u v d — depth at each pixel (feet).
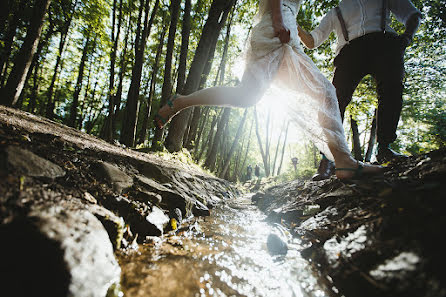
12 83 12.87
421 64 27.71
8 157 3.50
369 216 4.01
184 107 5.84
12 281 2.13
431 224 2.73
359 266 3.13
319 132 6.31
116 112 38.14
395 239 2.99
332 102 6.18
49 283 2.17
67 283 2.20
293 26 6.22
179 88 24.58
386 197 3.75
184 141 34.32
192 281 3.28
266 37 5.82
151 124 62.18
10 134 5.02
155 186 6.79
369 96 25.81
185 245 4.74
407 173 4.87
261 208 12.32
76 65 52.80
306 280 3.57
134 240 4.35
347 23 7.91
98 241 2.99
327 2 20.65
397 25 26.76
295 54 6.04
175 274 3.41
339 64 8.27
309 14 23.02
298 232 5.85
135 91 26.18
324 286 3.39
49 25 32.32
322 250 4.23
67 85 53.01
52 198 3.33
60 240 2.47
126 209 4.83
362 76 8.19
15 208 2.69
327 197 6.82
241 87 5.55
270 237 5.13
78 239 2.70
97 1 29.86
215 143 39.11
